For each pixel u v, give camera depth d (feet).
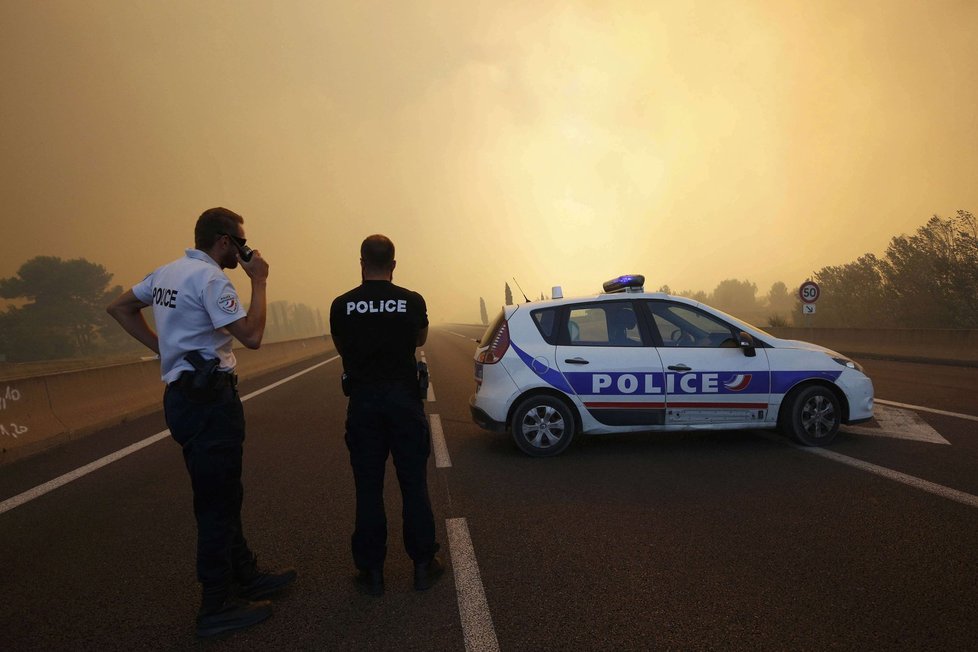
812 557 10.53
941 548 10.75
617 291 19.99
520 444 18.42
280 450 20.53
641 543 11.42
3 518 14.15
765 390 18.29
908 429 20.47
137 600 9.78
